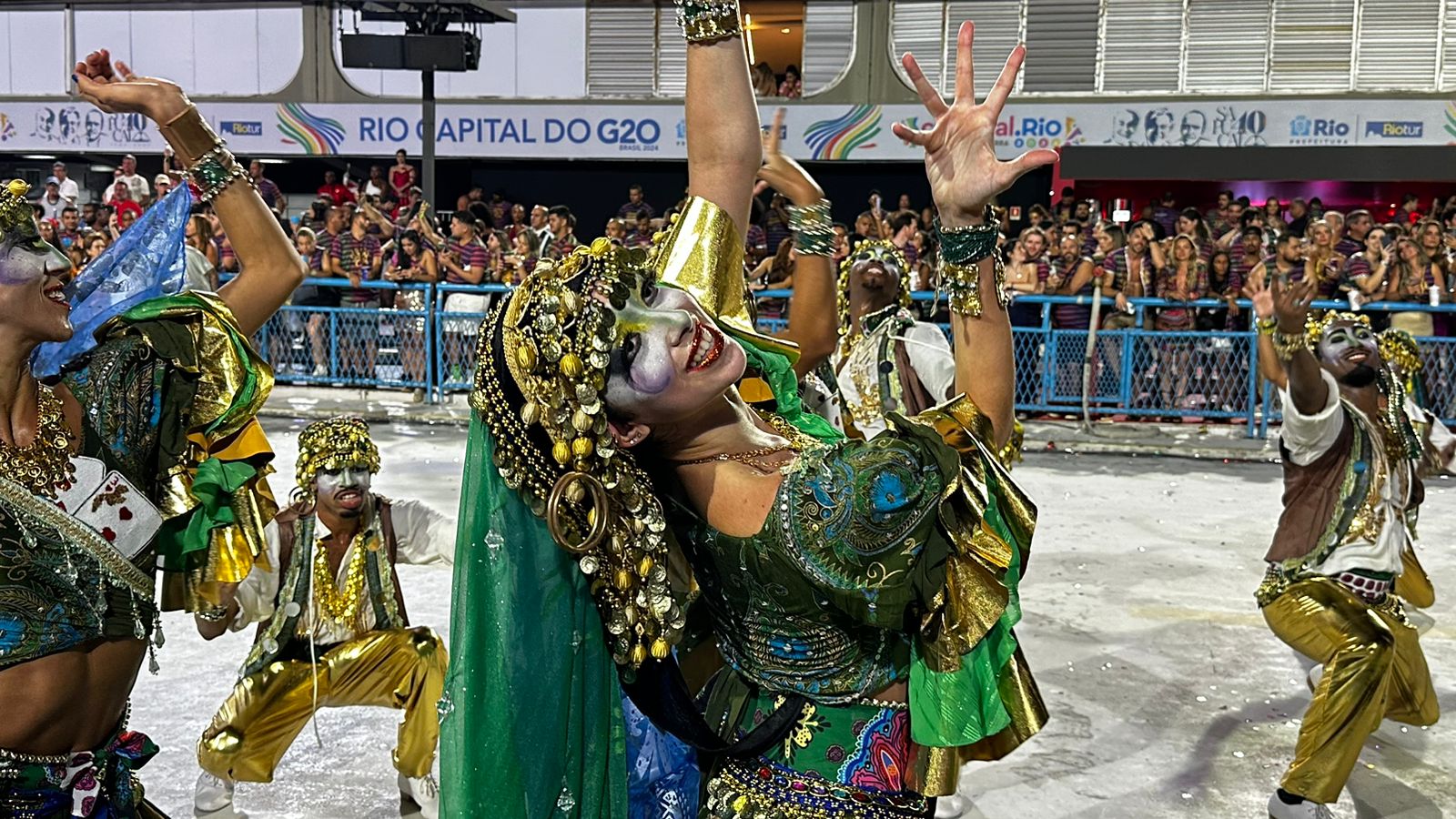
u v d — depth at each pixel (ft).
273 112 56.80
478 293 38.91
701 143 7.25
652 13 54.95
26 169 61.57
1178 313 35.58
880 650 6.31
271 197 47.70
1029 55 53.31
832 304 9.30
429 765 12.09
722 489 6.10
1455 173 49.49
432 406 38.73
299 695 11.63
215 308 7.79
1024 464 32.12
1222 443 34.19
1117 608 19.52
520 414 5.90
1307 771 12.00
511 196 61.87
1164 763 13.80
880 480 5.64
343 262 40.34
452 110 55.72
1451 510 27.20
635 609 6.19
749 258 40.65
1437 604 19.83
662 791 7.07
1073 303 35.60
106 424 7.22
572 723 6.16
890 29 54.24
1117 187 54.24
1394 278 34.19
